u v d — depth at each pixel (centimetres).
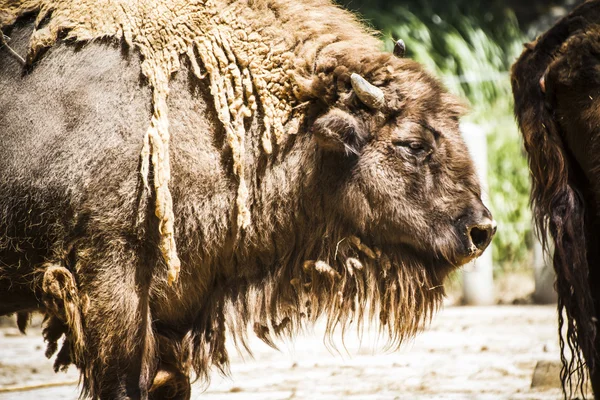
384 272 1850
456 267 1856
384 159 1792
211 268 1822
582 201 1817
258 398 2394
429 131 1800
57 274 1705
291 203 1823
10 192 1755
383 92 1803
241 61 1795
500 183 5012
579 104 1756
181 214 1758
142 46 1761
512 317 3769
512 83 1906
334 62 1809
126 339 1709
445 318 3803
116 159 1708
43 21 1812
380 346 3222
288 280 1869
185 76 1773
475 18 6294
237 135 1770
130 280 1714
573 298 1831
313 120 1812
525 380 2527
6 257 1777
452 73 5669
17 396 2467
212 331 1853
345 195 1808
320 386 2552
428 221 1802
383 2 6300
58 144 1727
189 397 1891
